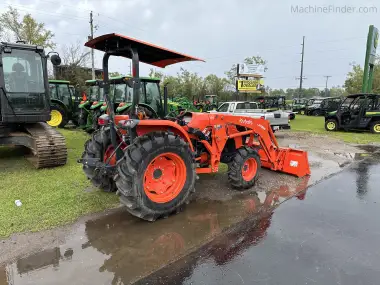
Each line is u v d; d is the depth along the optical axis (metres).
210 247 2.92
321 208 3.94
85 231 3.20
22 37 23.95
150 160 3.24
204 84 35.81
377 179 5.32
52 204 3.85
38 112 5.82
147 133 3.34
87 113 11.77
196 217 3.61
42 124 6.36
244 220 3.55
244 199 4.25
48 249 2.82
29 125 6.21
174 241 3.03
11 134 5.76
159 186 3.52
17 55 5.53
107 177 4.15
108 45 3.56
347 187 4.84
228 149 4.83
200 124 4.20
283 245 2.96
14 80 5.52
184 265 2.61
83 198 4.07
